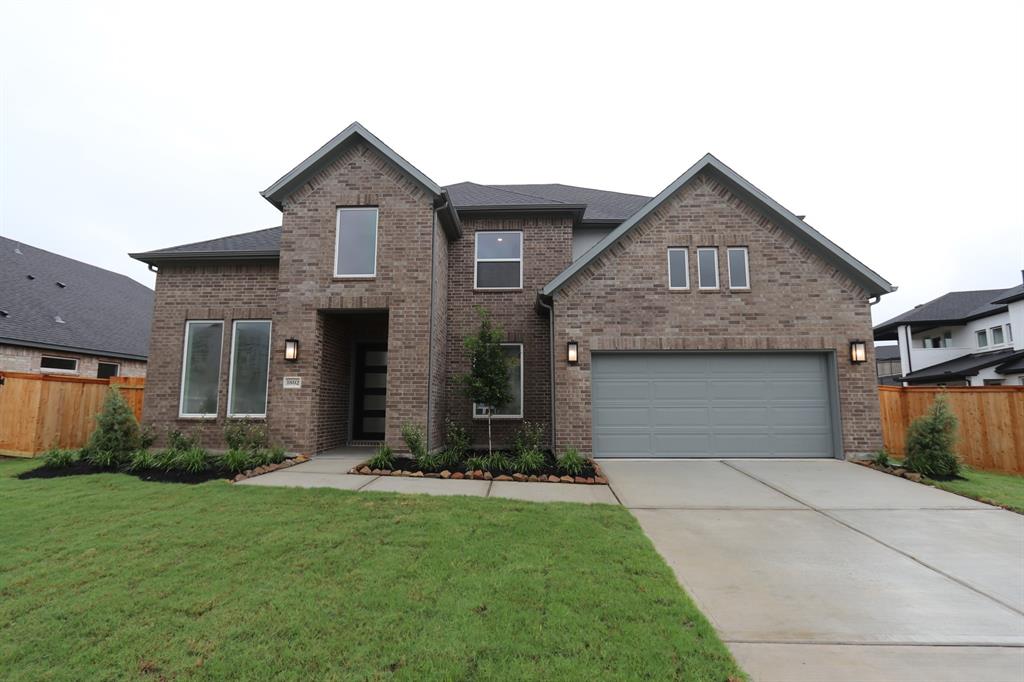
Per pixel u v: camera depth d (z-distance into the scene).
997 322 22.75
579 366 10.12
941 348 25.48
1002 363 19.48
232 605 3.47
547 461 9.45
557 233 12.26
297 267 10.27
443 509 5.97
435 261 10.34
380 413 12.13
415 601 3.55
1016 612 3.68
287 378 10.02
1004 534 5.50
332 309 10.20
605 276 10.36
